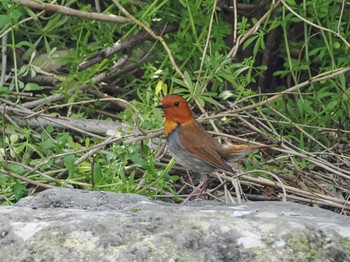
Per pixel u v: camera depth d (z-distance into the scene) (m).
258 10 14.14
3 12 13.11
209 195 11.47
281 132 12.41
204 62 12.45
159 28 13.64
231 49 13.42
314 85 13.54
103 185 10.67
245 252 7.54
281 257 7.51
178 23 13.77
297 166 11.95
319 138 12.94
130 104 12.04
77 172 11.25
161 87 12.18
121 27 13.34
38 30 13.12
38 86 12.33
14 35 13.62
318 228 7.78
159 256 7.45
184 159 10.88
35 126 12.43
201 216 7.90
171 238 7.58
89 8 13.02
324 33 13.56
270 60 14.38
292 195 11.70
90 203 8.86
